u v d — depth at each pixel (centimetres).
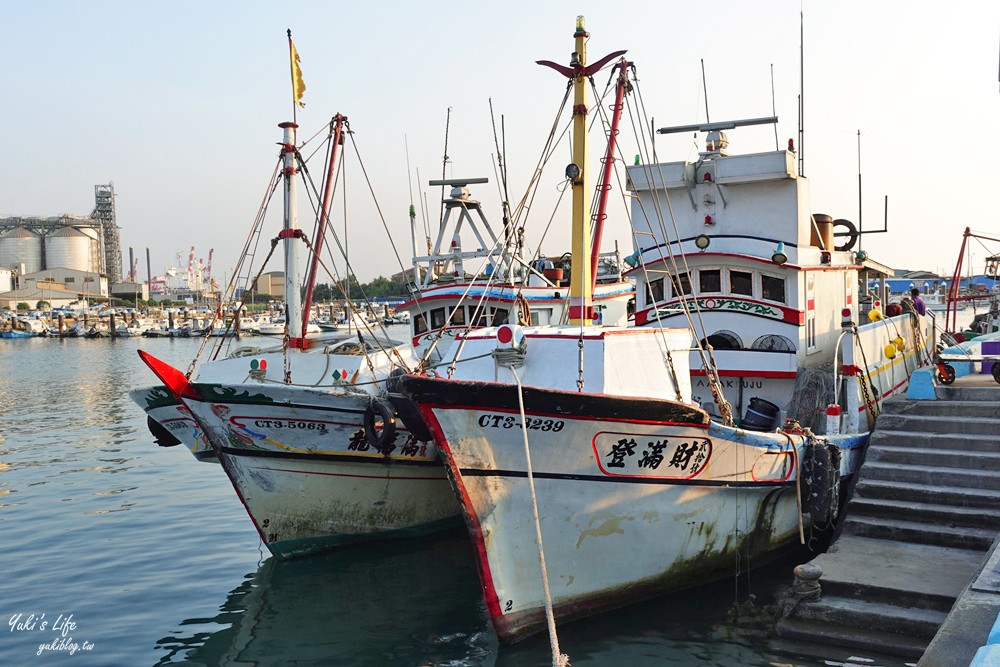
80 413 3023
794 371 1214
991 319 2230
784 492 1063
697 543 973
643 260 1331
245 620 1020
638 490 908
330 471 1216
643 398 859
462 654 898
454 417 809
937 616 806
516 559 862
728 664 821
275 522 1212
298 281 1351
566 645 875
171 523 1463
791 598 875
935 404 1160
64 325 10225
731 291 1288
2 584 1159
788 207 1267
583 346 918
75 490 1736
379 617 1017
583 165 1058
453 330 1614
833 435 1132
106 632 993
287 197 1346
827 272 1371
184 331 9244
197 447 1370
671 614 937
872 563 901
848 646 822
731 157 1283
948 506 980
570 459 862
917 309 1612
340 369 1270
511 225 1060
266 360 1306
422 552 1270
